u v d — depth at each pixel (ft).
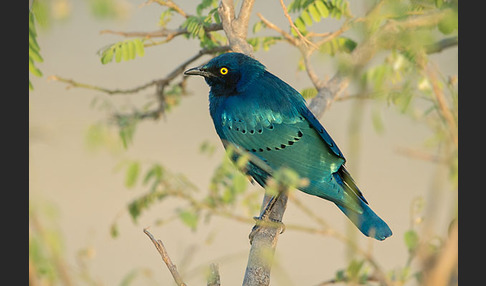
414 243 25.67
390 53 33.37
